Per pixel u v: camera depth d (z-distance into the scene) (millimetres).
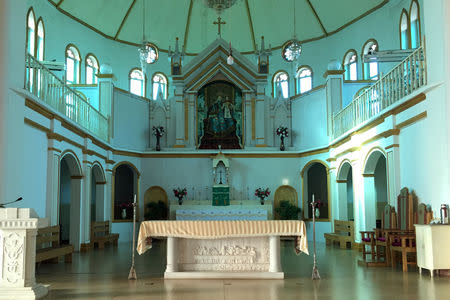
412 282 9289
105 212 21188
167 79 27094
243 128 25469
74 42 23328
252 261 10500
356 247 17031
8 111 10578
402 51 16859
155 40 26562
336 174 20688
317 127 23375
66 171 22812
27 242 7648
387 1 21609
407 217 11945
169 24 26219
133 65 26188
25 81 11570
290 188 24516
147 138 25297
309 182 25562
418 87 12055
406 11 20156
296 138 25000
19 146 11109
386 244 12109
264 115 25453
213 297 7883
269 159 24703
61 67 18109
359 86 21922
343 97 21891
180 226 10164
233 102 25812
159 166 24625
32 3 19734
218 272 10188
